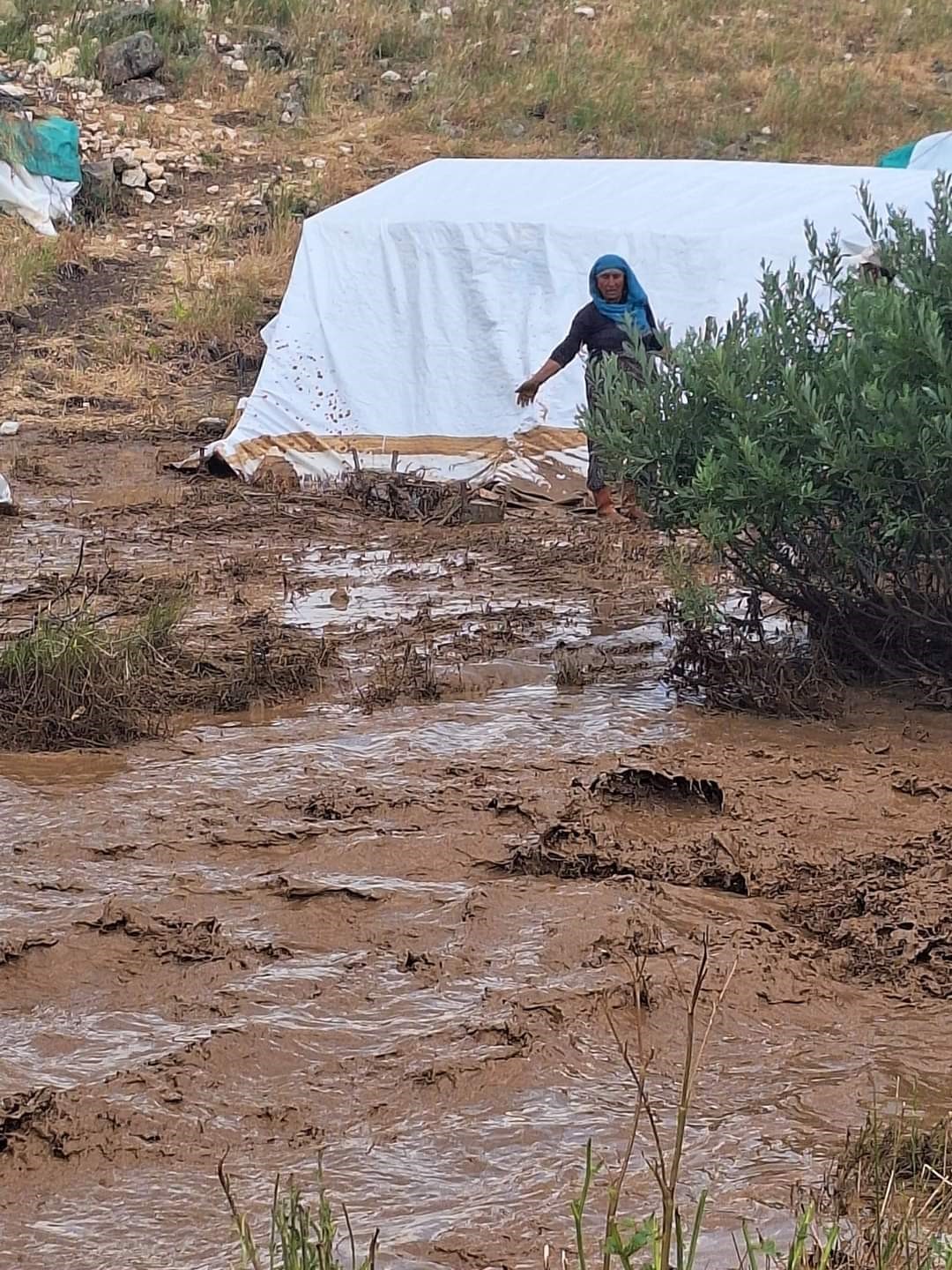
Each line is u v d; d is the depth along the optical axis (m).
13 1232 3.46
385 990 4.63
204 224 19.61
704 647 7.74
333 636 8.66
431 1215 3.49
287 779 6.45
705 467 7.37
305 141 21.56
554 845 5.79
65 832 5.89
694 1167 3.68
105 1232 3.46
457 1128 3.88
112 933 5.02
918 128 22.30
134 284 18.27
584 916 5.04
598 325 11.12
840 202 12.84
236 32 23.67
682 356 7.84
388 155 21.38
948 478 7.09
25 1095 4.00
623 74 23.09
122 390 16.06
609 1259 2.94
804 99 22.48
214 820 6.00
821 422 7.16
